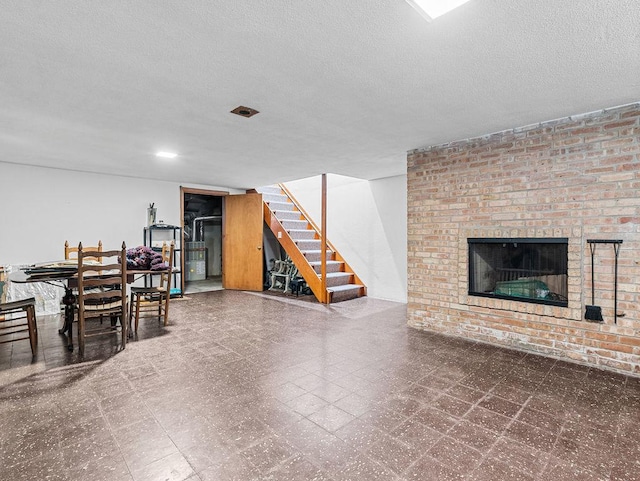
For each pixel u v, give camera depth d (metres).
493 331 3.46
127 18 1.59
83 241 5.28
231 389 2.48
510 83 2.30
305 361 3.02
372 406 2.23
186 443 1.84
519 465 1.66
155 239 6.00
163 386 2.53
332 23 1.63
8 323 4.33
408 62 2.01
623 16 1.57
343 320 4.48
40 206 4.92
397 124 3.14
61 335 3.81
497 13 1.55
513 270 3.42
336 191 6.70
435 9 1.51
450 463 1.67
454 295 3.75
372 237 6.11
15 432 1.94
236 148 3.96
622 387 2.49
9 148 3.91
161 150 4.03
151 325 4.22
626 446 1.81
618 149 2.74
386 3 1.48
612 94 2.49
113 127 3.19
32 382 2.59
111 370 2.82
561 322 3.04
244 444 1.83
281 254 7.77
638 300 2.68
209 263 9.33
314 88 2.38
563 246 3.07
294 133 3.40
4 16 1.56
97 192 5.41
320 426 2.00
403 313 4.88
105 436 1.90
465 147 3.62
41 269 3.31
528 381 2.60
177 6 1.50
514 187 3.29
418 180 4.02
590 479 1.57
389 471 1.62
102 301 3.50
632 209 2.68
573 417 2.10
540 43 1.80
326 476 1.58
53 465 1.67
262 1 1.47
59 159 4.47
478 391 2.44
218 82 2.28
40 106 2.68
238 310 5.07
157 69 2.10
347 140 3.65
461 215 3.67
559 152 3.02
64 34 1.72
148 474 1.60
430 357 3.11
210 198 9.34
